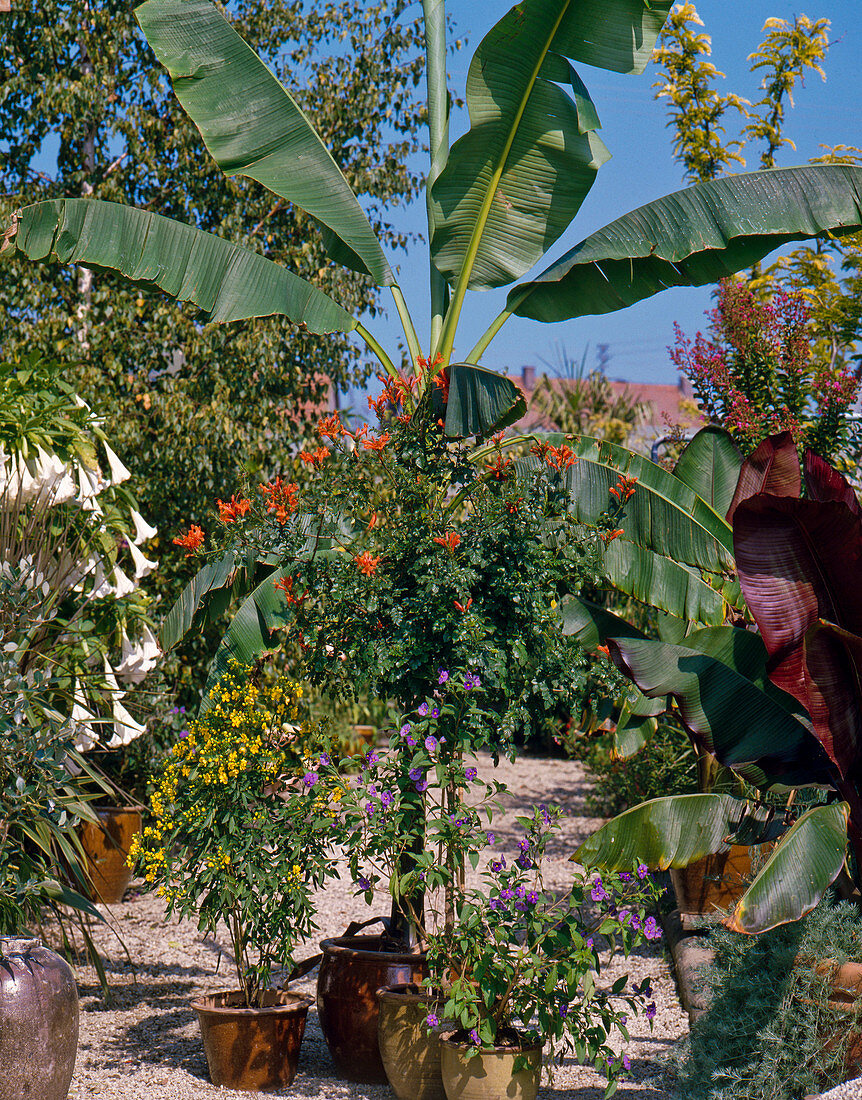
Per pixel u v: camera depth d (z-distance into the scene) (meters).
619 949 6.49
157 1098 4.38
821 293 8.65
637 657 4.21
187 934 7.04
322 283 9.39
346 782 4.52
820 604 3.91
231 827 4.63
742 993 4.07
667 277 5.46
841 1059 3.72
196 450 8.40
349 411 12.35
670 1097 4.08
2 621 5.15
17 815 4.70
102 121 9.38
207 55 5.55
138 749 7.68
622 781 8.60
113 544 6.19
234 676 5.15
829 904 4.15
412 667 4.63
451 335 5.78
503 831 9.70
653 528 5.39
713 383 7.77
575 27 5.16
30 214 5.43
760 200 5.15
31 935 4.82
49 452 5.71
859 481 7.57
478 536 4.79
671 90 9.12
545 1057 4.57
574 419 14.77
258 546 4.88
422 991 4.51
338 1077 4.75
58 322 8.71
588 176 5.57
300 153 5.71
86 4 9.33
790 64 9.07
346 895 7.90
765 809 4.45
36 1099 3.88
